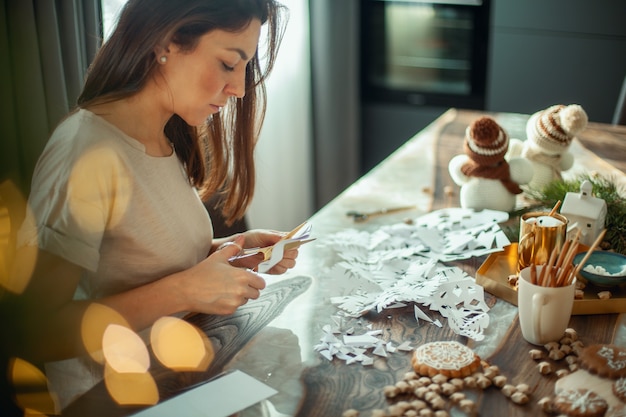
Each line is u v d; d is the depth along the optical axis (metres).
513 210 1.62
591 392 0.99
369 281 1.34
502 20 2.93
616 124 2.38
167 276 1.19
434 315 1.23
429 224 1.56
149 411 0.98
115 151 1.17
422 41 3.15
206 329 1.18
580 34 2.85
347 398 1.01
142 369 1.07
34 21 1.56
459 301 1.26
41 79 1.60
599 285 1.27
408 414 0.95
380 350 1.12
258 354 1.11
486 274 1.33
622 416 0.95
